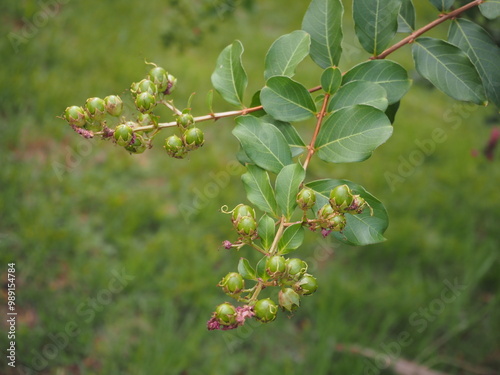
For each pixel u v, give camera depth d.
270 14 2.21
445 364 1.11
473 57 0.40
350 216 0.34
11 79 1.50
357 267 1.29
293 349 1.10
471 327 1.18
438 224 1.43
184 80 1.69
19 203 1.23
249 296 0.31
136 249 1.20
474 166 1.66
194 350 1.04
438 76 0.39
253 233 0.31
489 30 0.63
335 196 0.31
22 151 1.37
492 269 1.30
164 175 1.41
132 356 1.02
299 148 0.36
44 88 1.51
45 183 1.29
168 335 1.04
